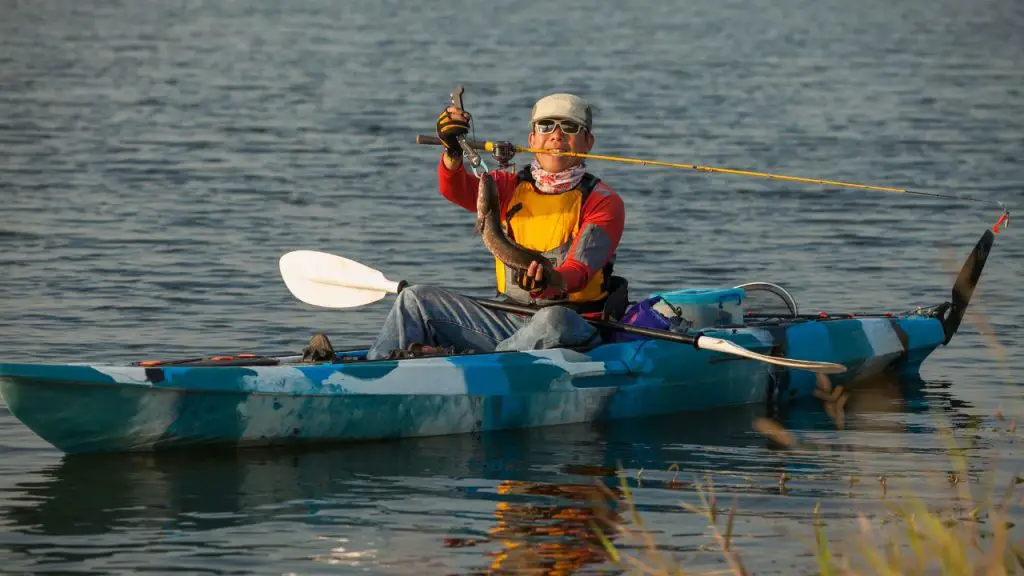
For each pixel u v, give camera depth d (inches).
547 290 1120.8
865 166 2623.0
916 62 4478.3
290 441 1026.1
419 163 2586.1
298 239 1913.1
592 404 1117.1
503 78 3956.7
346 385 1028.5
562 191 1101.7
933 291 1632.6
